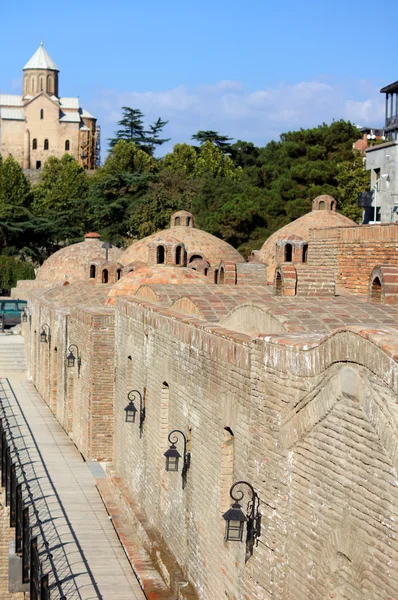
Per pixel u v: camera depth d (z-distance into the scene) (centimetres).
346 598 842
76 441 2589
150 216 7731
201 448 1346
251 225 6350
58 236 8812
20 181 10019
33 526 1731
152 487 1706
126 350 2066
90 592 1459
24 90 13612
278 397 994
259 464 1049
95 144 14050
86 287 3838
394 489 748
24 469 2269
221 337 1240
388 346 754
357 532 810
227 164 9606
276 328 1426
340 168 6353
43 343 3544
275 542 995
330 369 863
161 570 1502
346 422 836
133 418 1897
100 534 1769
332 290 1927
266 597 1016
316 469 898
